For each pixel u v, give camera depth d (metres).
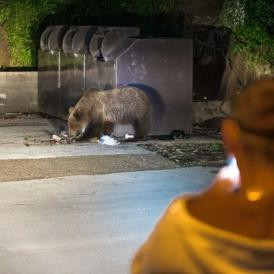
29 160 12.19
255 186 1.96
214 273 1.87
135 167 11.74
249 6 17.34
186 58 14.88
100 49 14.70
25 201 9.40
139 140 14.54
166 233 1.94
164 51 14.68
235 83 17.66
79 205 9.20
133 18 18.98
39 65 18.81
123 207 9.13
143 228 8.12
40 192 9.92
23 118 18.09
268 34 17.36
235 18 17.56
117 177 10.98
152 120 14.74
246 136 1.96
